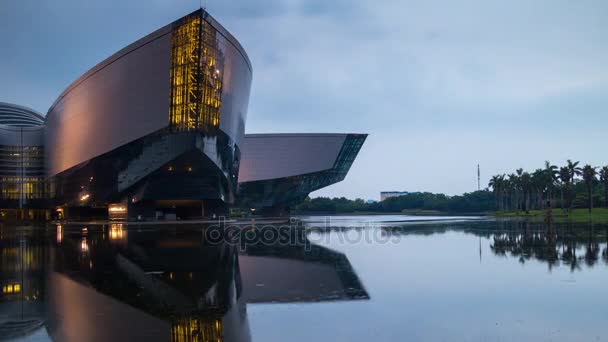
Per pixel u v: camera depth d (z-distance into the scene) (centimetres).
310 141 11412
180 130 6850
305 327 1133
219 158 7312
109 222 7206
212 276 1933
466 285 1675
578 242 3291
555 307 1313
